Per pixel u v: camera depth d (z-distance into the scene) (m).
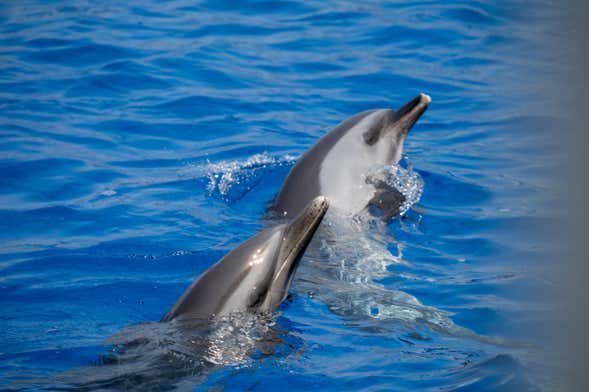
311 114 26.56
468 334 13.55
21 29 33.91
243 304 13.65
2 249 17.44
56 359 12.66
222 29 34.59
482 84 29.02
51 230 18.52
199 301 13.51
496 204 20.00
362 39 33.50
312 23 35.38
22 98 27.03
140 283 16.00
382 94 28.27
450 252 17.53
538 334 13.57
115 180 21.48
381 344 13.22
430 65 30.86
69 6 37.41
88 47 31.83
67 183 21.14
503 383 11.59
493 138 24.62
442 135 25.02
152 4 38.09
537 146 23.83
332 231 17.95
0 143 23.39
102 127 25.09
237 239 18.20
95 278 16.14
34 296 15.29
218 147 23.91
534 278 16.05
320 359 12.66
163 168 22.39
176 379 11.88
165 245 17.80
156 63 30.50
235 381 11.91
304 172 19.47
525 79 29.34
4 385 11.58
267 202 20.36
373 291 15.47
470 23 35.16
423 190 20.83
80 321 14.29
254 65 30.72
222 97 27.72
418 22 35.25
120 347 12.88
